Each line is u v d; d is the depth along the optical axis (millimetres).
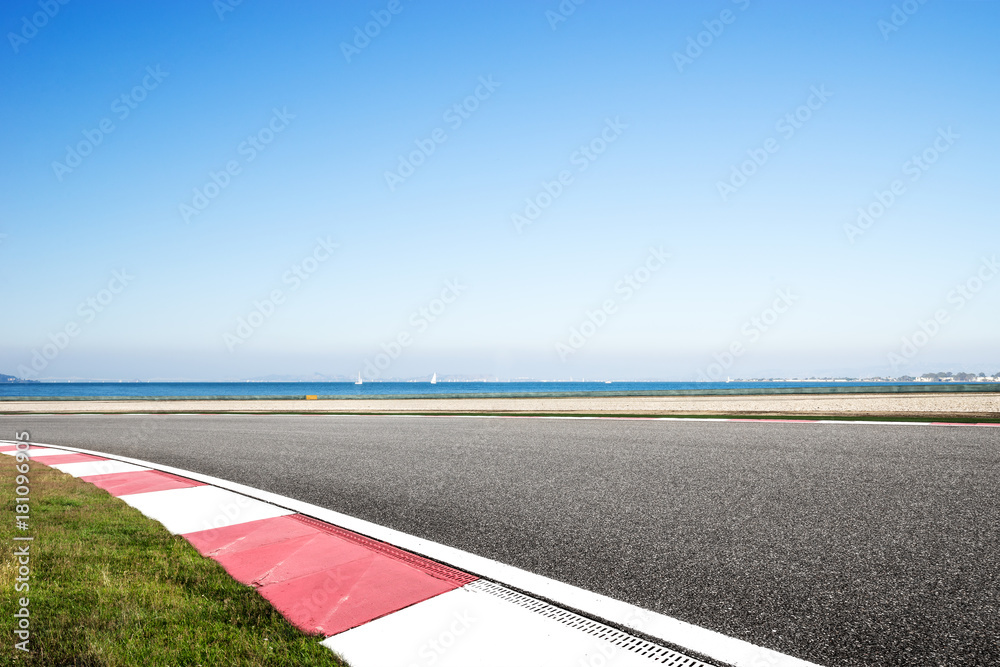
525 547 3957
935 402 15891
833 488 5422
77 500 5375
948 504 4730
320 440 10656
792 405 17656
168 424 15320
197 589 3111
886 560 3518
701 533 4180
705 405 18875
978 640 2516
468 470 7012
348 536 4254
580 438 9820
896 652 2430
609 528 4375
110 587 3107
